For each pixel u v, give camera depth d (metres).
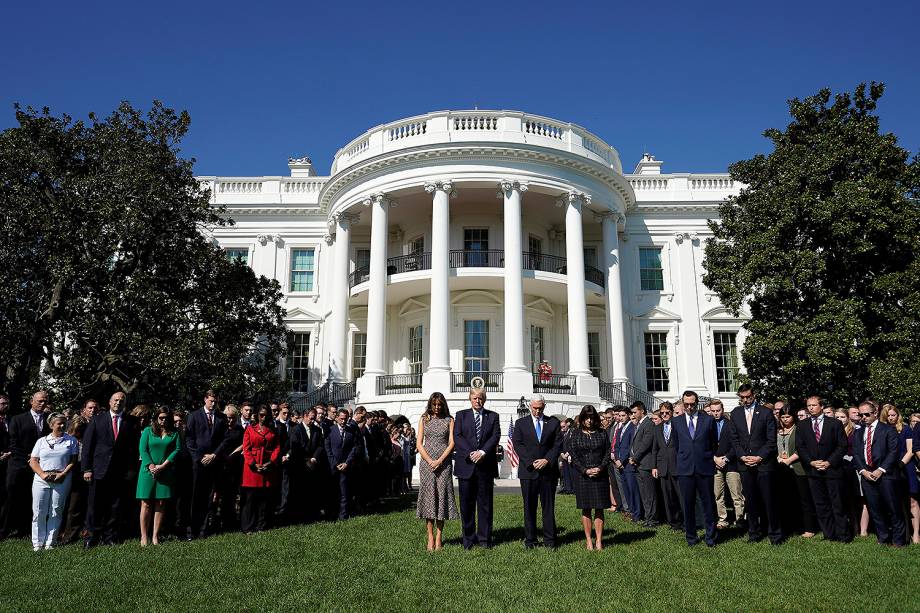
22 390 15.25
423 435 8.16
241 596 5.81
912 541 8.51
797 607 5.47
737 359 26.88
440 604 5.54
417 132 24.50
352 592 5.90
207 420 9.23
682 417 8.60
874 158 15.81
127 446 8.70
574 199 23.84
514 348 21.64
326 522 10.30
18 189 14.62
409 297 25.50
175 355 14.98
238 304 18.91
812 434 8.63
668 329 27.06
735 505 9.88
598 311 27.05
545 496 7.92
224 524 9.77
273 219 28.14
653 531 9.23
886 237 15.44
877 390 14.13
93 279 15.26
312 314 26.94
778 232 16.28
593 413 8.06
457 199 24.97
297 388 26.55
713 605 5.53
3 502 8.87
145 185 15.73
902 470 8.55
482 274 22.89
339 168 27.09
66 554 7.59
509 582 6.23
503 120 23.88
